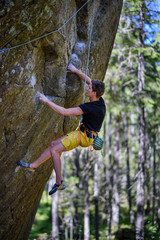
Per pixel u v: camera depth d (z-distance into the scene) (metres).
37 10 3.54
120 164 26.59
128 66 13.10
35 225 19.72
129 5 11.07
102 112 4.03
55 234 15.55
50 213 21.03
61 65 4.31
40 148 4.87
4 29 3.46
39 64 4.12
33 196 5.49
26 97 3.93
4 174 4.22
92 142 3.96
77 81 4.76
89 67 5.44
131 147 27.56
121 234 17.27
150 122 14.39
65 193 17.55
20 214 5.16
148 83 13.30
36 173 5.07
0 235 4.84
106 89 14.64
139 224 12.48
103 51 5.79
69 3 4.11
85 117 3.98
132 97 13.36
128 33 11.97
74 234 17.75
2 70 3.59
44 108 4.30
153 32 11.71
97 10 5.30
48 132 4.91
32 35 3.71
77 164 20.06
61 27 3.96
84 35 4.82
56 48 4.06
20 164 4.09
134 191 21.23
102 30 5.48
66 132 5.71
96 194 16.11
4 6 3.33
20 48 3.69
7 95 3.70
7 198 4.50
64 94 4.73
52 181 15.55
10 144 4.07
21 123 4.07
